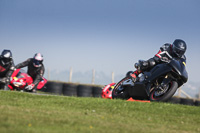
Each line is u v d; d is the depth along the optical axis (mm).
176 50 31359
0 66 42875
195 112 27906
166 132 18281
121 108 26469
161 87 30969
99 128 17172
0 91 31703
